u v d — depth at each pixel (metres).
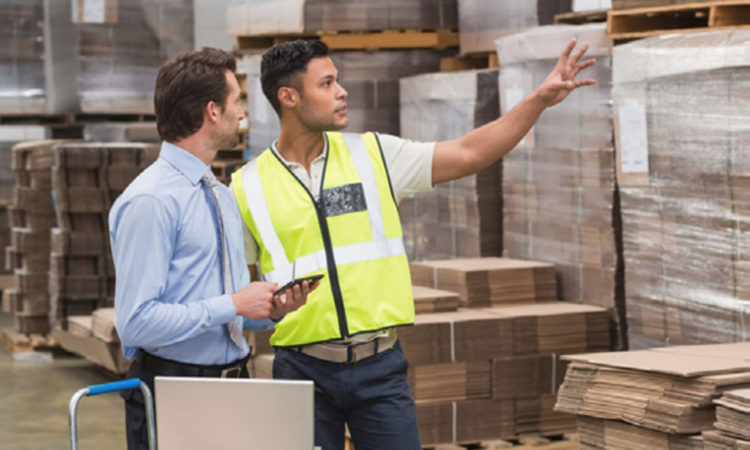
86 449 6.80
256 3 8.27
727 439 3.76
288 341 3.84
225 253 3.29
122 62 11.07
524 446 5.84
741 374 4.02
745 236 4.91
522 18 7.08
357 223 3.84
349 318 3.76
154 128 11.17
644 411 4.09
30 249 9.99
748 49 4.82
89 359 9.02
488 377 5.88
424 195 7.50
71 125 12.10
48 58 11.63
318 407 3.85
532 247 6.60
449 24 8.05
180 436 2.89
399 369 3.87
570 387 4.47
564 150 6.25
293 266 3.84
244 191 3.93
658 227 5.39
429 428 5.77
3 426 7.38
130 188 3.18
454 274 6.28
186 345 3.23
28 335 10.05
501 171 6.98
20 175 10.15
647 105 5.39
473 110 6.88
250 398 2.83
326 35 7.98
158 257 3.11
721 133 4.98
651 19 5.99
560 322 5.97
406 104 7.70
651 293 5.46
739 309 4.95
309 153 3.93
